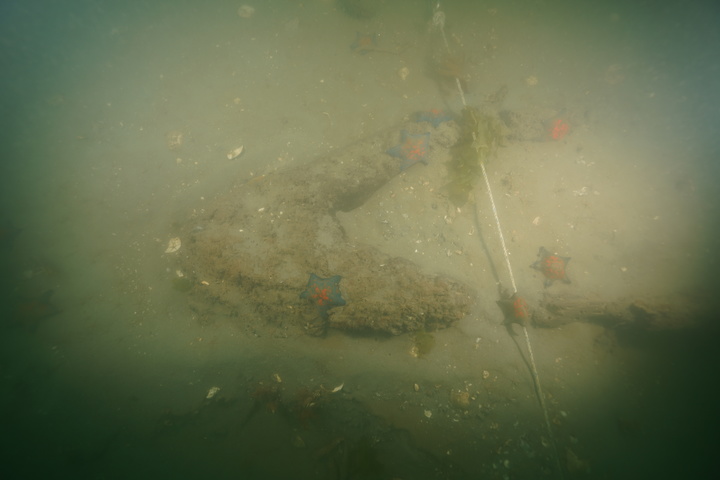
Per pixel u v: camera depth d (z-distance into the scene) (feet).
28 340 2.92
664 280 2.92
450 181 3.22
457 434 2.48
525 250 3.05
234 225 2.86
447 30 3.98
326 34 3.95
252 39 3.98
